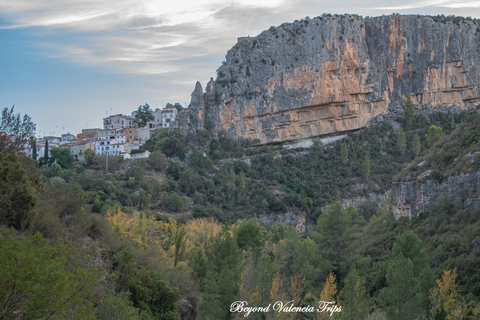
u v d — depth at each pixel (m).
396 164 165.88
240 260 59.34
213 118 183.00
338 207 67.62
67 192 47.25
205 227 82.88
